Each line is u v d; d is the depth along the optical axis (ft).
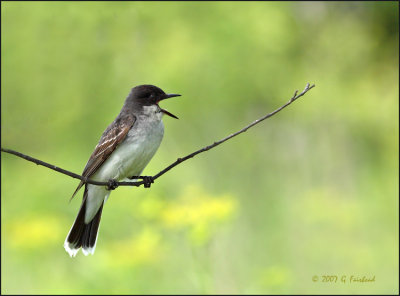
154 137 25.71
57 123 52.90
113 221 37.73
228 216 28.43
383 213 43.73
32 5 52.65
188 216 28.37
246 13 53.78
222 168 50.11
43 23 53.01
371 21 60.70
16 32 53.16
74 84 53.31
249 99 54.85
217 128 53.62
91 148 52.11
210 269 28.12
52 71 53.36
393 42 60.44
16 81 53.26
